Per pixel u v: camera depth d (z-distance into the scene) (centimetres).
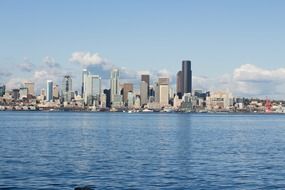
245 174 6212
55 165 6931
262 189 5228
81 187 4969
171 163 7306
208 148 10050
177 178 5853
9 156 8106
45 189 5094
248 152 9225
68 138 12888
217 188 5250
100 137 13438
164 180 5703
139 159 7825
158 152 9050
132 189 5147
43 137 13200
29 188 5138
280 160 7850
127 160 7662
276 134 15988
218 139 13025
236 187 5319
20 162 7256
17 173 6112
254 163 7400
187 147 10238
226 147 10356
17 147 9894
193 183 5522
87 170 6444
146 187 5262
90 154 8581
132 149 9650
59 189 5097
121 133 15675
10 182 5469
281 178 5916
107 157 8088
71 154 8550
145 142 11606
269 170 6606
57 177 5831
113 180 5669
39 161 7406
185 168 6725
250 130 19000
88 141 11825
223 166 6988
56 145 10500
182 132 16700
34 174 6044
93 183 5466
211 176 6031
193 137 13788
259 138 13712
